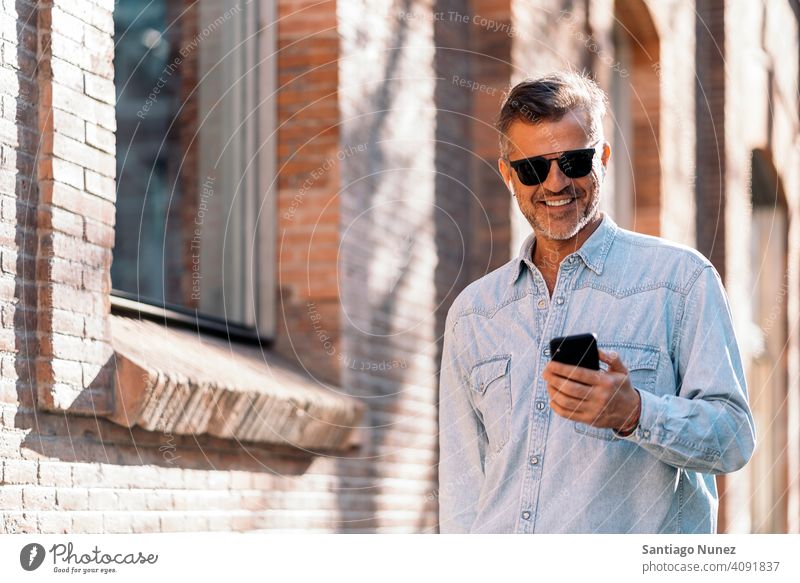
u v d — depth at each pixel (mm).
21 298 2570
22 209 2586
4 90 2535
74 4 2723
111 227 2855
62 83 2674
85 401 2723
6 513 2484
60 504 2656
